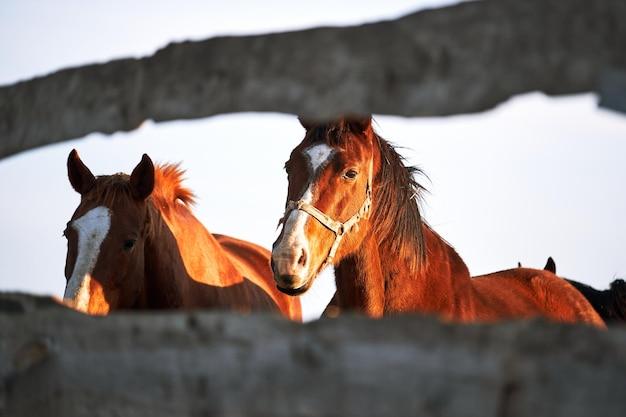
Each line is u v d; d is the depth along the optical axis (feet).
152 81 11.06
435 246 26.07
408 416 8.02
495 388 7.79
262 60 10.11
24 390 10.50
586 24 8.57
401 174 25.08
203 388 9.04
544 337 7.86
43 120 12.10
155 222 24.89
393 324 8.36
